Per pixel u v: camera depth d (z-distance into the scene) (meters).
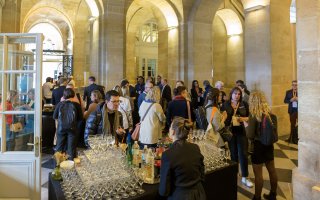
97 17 9.11
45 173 4.47
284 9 7.39
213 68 13.38
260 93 3.25
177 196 1.98
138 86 8.01
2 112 2.81
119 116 3.60
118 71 8.59
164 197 2.21
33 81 2.84
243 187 3.90
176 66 10.38
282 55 7.32
